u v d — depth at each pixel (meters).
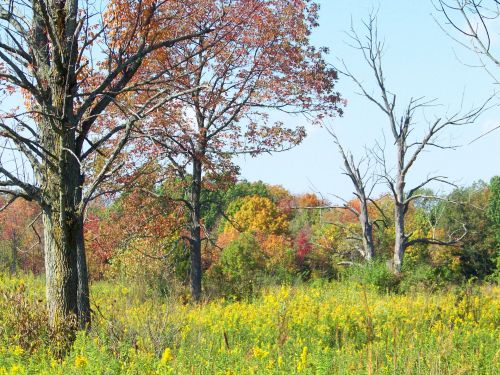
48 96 10.88
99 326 9.64
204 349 8.44
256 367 7.33
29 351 8.70
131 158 19.33
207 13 18.30
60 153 10.25
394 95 33.38
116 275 23.55
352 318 12.45
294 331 11.23
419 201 67.12
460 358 8.24
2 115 9.82
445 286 21.34
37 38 11.22
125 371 7.18
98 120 18.33
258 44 20.09
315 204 69.00
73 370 7.09
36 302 10.95
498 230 52.75
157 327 9.30
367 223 34.94
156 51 16.08
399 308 13.73
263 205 57.50
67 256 10.60
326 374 7.25
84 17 10.56
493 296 17.50
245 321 12.23
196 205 22.28
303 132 21.72
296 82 21.02
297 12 20.59
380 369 7.21
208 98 20.27
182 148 19.75
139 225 21.33
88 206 19.75
